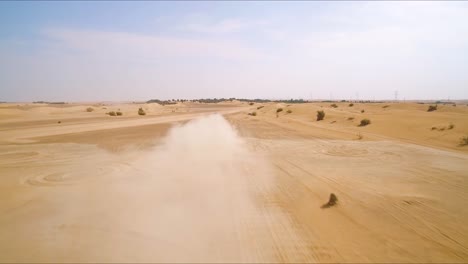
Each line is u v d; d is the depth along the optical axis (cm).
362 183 1159
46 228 783
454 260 616
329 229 754
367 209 887
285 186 1125
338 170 1380
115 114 5759
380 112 4434
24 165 1534
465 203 937
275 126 3516
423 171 1355
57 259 628
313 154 1786
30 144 2228
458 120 2719
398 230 750
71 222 819
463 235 725
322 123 3819
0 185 1177
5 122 4131
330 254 634
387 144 2172
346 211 872
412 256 630
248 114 5903
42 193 1074
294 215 845
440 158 1659
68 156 1762
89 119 4734
